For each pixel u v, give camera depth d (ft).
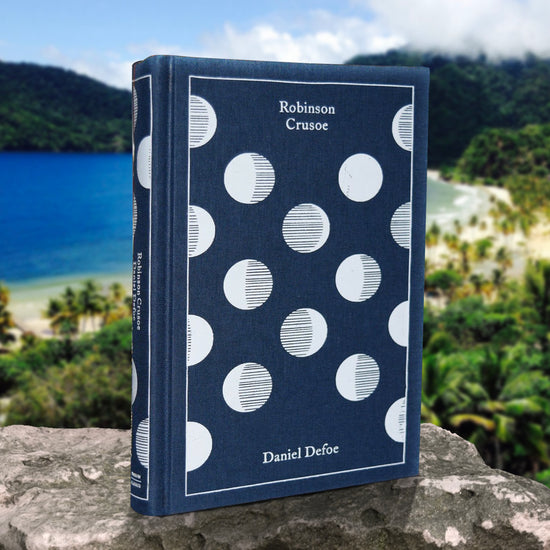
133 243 2.36
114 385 81.87
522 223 97.19
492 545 2.49
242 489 2.42
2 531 2.45
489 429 63.05
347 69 2.43
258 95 2.30
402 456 2.67
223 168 2.27
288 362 2.44
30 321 91.86
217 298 2.32
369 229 2.52
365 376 2.58
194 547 2.44
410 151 2.56
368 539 2.49
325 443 2.53
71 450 3.12
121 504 2.56
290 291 2.42
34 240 102.47
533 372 67.92
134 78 2.30
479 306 85.97
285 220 2.38
